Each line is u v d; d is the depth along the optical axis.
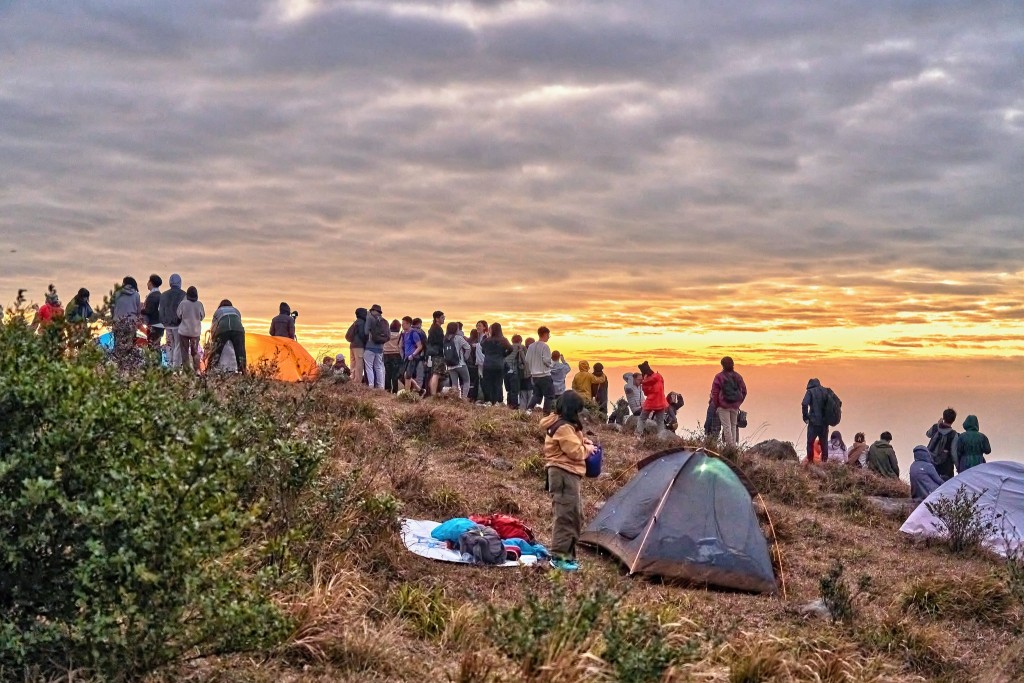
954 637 9.30
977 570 12.30
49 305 5.49
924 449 18.20
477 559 9.28
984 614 10.05
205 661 5.32
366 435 13.62
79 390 4.82
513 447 16.22
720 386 20.78
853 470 21.05
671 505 10.66
